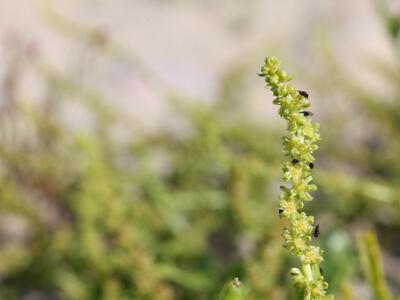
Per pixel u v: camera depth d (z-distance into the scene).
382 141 0.92
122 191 0.77
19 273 0.77
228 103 0.90
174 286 0.73
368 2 1.16
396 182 0.77
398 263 0.80
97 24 1.19
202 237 0.78
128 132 0.89
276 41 0.98
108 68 1.03
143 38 1.17
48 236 0.76
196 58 1.13
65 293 0.78
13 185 0.76
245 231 0.70
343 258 0.67
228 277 0.66
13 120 0.80
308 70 0.93
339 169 0.79
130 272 0.65
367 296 0.72
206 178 0.82
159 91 0.87
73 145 0.78
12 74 0.87
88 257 0.68
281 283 0.68
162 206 0.74
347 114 0.88
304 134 0.40
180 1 1.23
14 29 1.11
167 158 0.88
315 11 1.17
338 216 0.80
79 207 0.68
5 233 0.85
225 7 1.22
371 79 1.04
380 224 0.80
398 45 0.83
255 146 0.83
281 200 0.41
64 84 0.84
